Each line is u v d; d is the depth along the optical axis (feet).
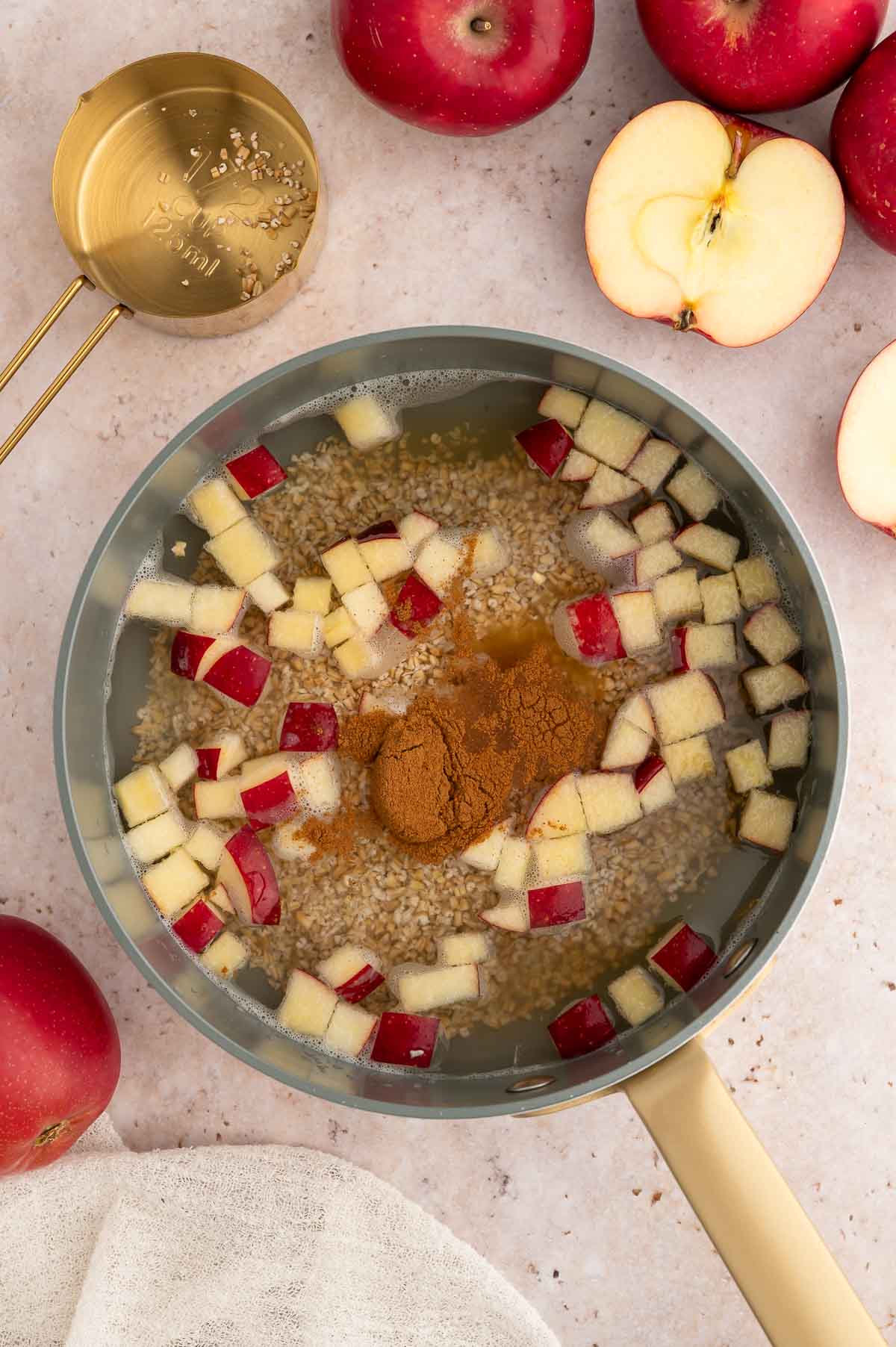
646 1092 1.68
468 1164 1.96
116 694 1.92
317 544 1.92
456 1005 1.89
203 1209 1.95
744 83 1.81
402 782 1.86
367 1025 1.89
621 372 1.74
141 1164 1.95
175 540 1.92
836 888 1.94
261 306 1.89
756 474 1.74
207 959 1.92
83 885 1.96
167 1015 1.96
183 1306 1.94
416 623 1.91
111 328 1.94
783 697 1.87
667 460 1.88
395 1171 1.96
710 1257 1.96
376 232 1.94
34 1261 1.96
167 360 1.95
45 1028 1.81
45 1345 1.96
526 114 1.85
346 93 1.94
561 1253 1.96
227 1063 1.96
